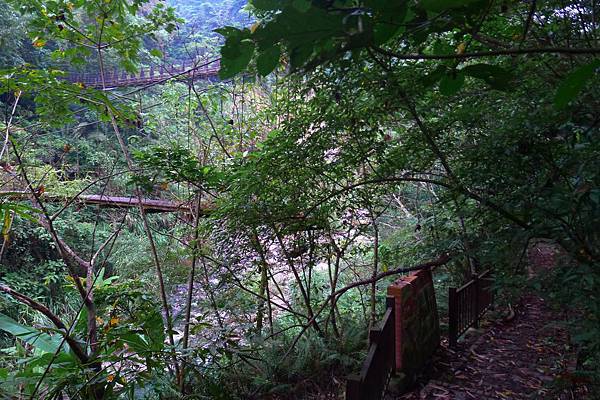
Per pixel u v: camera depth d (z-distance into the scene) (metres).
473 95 2.36
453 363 3.62
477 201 2.07
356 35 0.54
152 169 3.33
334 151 3.07
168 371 3.50
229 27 0.56
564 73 1.85
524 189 1.64
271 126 4.61
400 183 3.22
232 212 3.31
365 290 4.93
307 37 0.54
